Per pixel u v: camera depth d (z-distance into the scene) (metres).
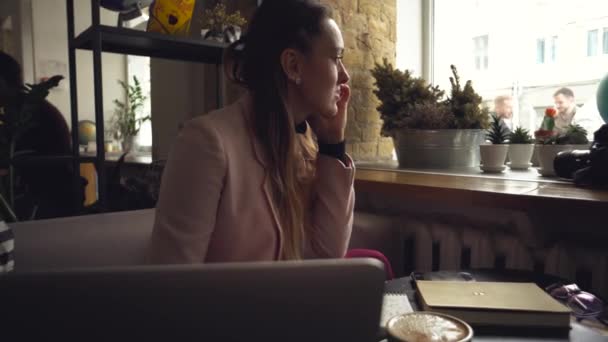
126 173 3.17
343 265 0.37
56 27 4.36
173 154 0.84
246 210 0.88
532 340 0.70
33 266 1.17
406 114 2.09
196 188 0.81
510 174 1.73
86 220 1.38
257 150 0.90
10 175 1.92
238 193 0.87
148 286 0.34
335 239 1.06
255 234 0.89
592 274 1.30
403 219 1.81
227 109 0.93
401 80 2.15
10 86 2.08
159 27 1.82
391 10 2.48
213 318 0.36
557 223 1.47
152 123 3.25
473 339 0.70
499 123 1.94
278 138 0.91
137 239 1.37
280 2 0.90
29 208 2.07
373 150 2.48
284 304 0.36
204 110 2.72
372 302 0.37
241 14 2.35
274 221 0.90
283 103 0.91
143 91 4.52
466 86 1.98
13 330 0.33
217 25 2.01
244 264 0.36
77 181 1.82
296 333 0.37
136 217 1.45
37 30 4.25
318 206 1.06
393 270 1.76
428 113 1.95
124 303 0.34
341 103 1.05
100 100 1.66
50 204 2.12
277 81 0.91
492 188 1.36
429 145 1.96
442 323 0.64
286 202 0.92
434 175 1.77
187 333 0.35
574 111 1.98
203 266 0.35
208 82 2.64
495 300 0.78
